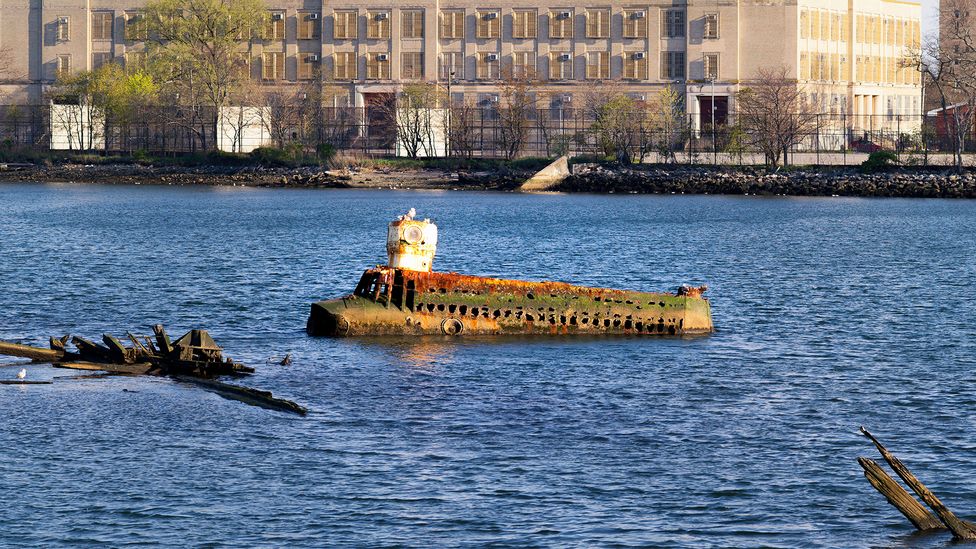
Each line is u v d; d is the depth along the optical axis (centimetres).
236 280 11806
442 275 8338
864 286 11912
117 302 10262
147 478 5481
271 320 9362
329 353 7862
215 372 7244
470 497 5303
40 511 5119
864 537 4928
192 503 5219
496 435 6122
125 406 6494
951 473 5600
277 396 6794
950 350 8369
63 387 6838
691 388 7100
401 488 5391
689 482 5484
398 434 6116
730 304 10519
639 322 8531
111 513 5112
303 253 14612
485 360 7669
